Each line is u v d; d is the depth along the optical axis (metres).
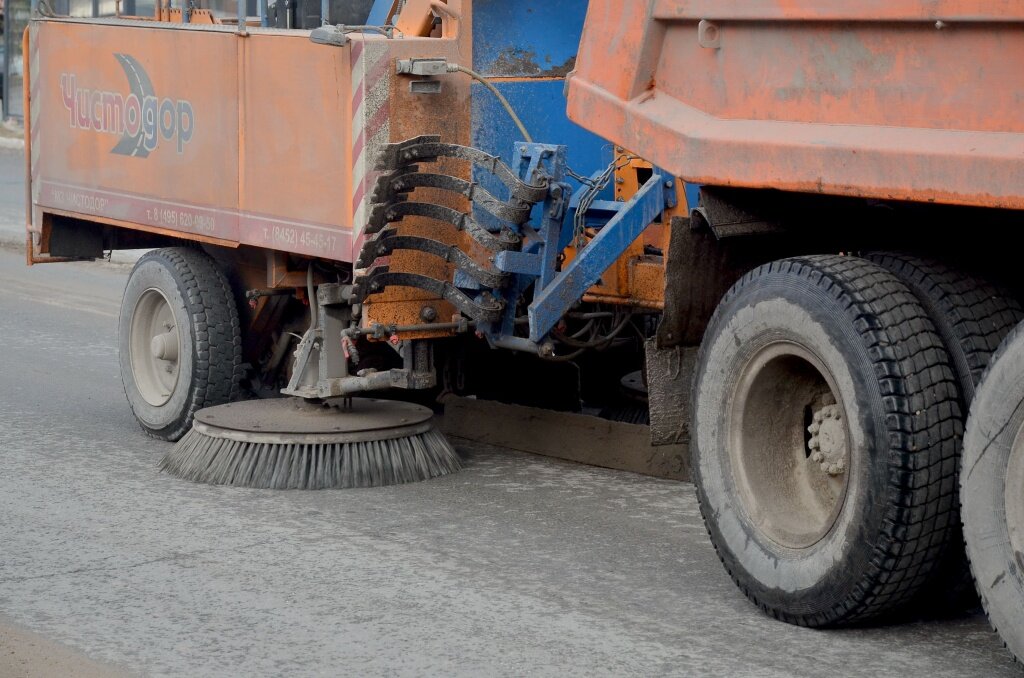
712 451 5.73
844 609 5.18
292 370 8.29
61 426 8.92
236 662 5.09
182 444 7.77
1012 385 4.60
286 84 7.47
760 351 5.52
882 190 4.83
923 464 4.92
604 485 7.49
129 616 5.56
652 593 5.79
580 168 7.97
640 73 5.88
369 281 7.16
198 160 8.10
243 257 8.53
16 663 5.09
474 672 4.96
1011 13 4.43
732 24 5.42
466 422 8.56
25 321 12.86
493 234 7.25
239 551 6.36
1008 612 4.64
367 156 7.06
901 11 4.75
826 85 5.08
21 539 6.55
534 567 6.12
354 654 5.14
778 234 5.89
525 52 7.70
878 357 4.97
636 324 8.20
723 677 4.89
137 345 8.79
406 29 7.59
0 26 27.91
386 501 7.15
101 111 8.81
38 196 9.41
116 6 10.00
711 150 5.48
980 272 5.29
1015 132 4.47
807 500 5.57
